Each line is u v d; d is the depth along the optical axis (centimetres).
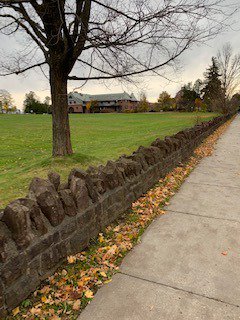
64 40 570
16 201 273
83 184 359
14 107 10694
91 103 10062
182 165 834
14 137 1966
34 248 280
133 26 520
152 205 513
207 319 250
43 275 296
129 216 469
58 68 648
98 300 279
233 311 259
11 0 461
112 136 1900
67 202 333
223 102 4322
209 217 464
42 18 566
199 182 669
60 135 716
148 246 377
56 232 311
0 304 245
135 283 302
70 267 325
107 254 353
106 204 419
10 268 254
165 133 1881
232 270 319
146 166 584
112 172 438
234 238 391
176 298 277
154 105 9306
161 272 319
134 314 259
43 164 698
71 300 278
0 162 1069
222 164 876
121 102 10719
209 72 7606
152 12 514
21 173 696
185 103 8581
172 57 582
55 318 255
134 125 3056
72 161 693
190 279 305
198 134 1205
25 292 272
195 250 362
